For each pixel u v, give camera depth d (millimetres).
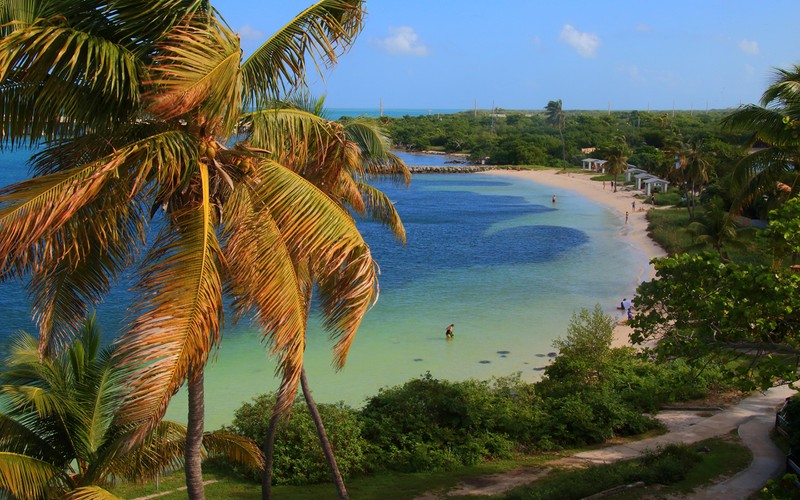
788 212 11430
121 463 11109
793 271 12078
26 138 7312
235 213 7473
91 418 11172
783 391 23797
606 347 26203
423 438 19672
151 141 7117
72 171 6629
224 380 27844
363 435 19469
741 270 10844
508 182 122500
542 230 71000
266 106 9008
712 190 66188
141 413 6199
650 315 11961
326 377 28562
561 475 17078
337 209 7770
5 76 6699
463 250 60406
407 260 55844
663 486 15234
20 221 6254
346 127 14242
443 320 37719
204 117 7402
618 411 20984
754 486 15094
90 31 7316
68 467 11219
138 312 6828
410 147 188375
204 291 6816
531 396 22406
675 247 54531
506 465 18516
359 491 16719
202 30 7137
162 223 7922
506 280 48062
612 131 172250
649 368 25609
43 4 7156
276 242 7383
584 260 55094
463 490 16500
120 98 7336
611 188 108375
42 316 8930
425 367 29953
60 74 6941
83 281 8992
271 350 7332
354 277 7664
